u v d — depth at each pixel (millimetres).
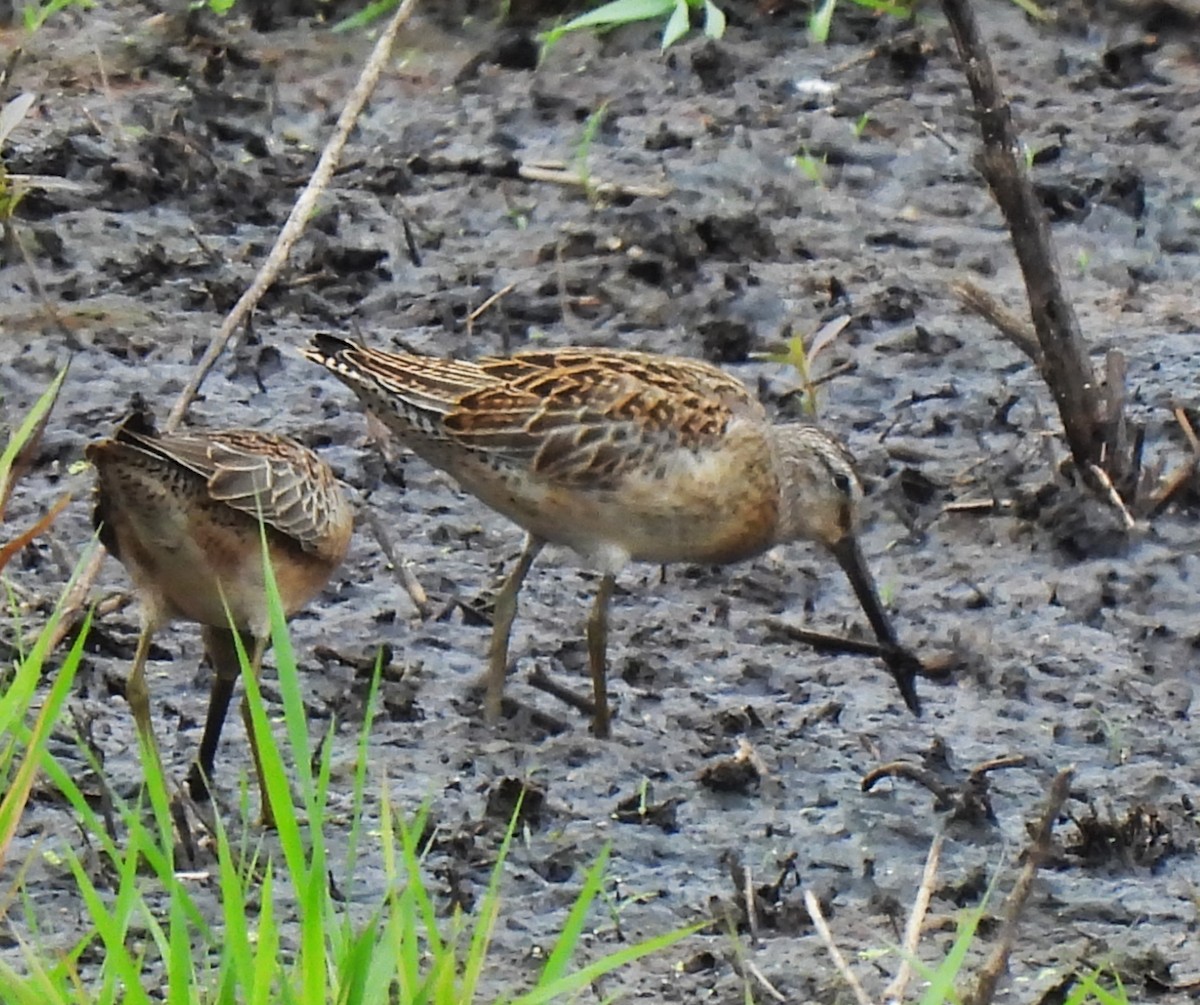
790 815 10430
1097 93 19328
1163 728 11320
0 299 15453
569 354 11984
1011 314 14180
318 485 10523
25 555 12445
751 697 11609
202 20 19938
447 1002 7371
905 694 11445
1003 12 20422
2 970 7309
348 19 20156
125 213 16828
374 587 12562
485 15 20188
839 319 14742
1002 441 14492
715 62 19391
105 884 9398
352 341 11961
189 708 11117
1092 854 9992
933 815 10430
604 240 16672
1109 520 13164
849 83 19328
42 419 11633
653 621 12352
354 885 9578
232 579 10125
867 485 13812
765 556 13211
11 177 16609
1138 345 15672
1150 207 17547
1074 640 12234
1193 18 20250
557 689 11328
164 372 14719
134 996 7176
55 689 7891
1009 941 7859
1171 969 9148
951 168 18047
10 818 7805
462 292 15984
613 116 18734
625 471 11578
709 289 16141
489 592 12516
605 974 8945
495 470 11609
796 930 9367
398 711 11180
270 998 7438
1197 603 12680
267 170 17500
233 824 10078
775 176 17859
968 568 13078
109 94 18500
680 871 9914
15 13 19688
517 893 9602
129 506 9875
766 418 12289
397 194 17359
